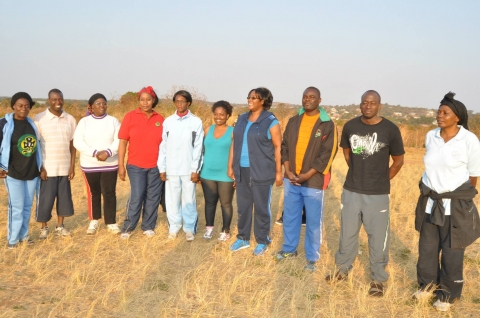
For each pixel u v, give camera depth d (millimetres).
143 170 6219
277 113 19562
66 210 6176
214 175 6117
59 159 5988
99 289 4461
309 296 4453
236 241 5879
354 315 4074
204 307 4113
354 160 4555
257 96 5496
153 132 6195
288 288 4652
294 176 5137
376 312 4156
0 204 7629
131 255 5496
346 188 4660
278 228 7098
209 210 6301
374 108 4379
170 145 6129
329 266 5324
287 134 5227
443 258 4203
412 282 4879
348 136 4633
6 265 5027
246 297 4395
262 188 5582
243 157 5656
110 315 3941
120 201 8539
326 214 7887
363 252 5898
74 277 4617
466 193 4078
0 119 5488
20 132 5508
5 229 6137
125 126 6141
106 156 6094
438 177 4148
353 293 4562
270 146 5570
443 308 4176
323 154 4988
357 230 4656
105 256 5414
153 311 4035
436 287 4371
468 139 4070
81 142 6117
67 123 6094
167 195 6250
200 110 16203
